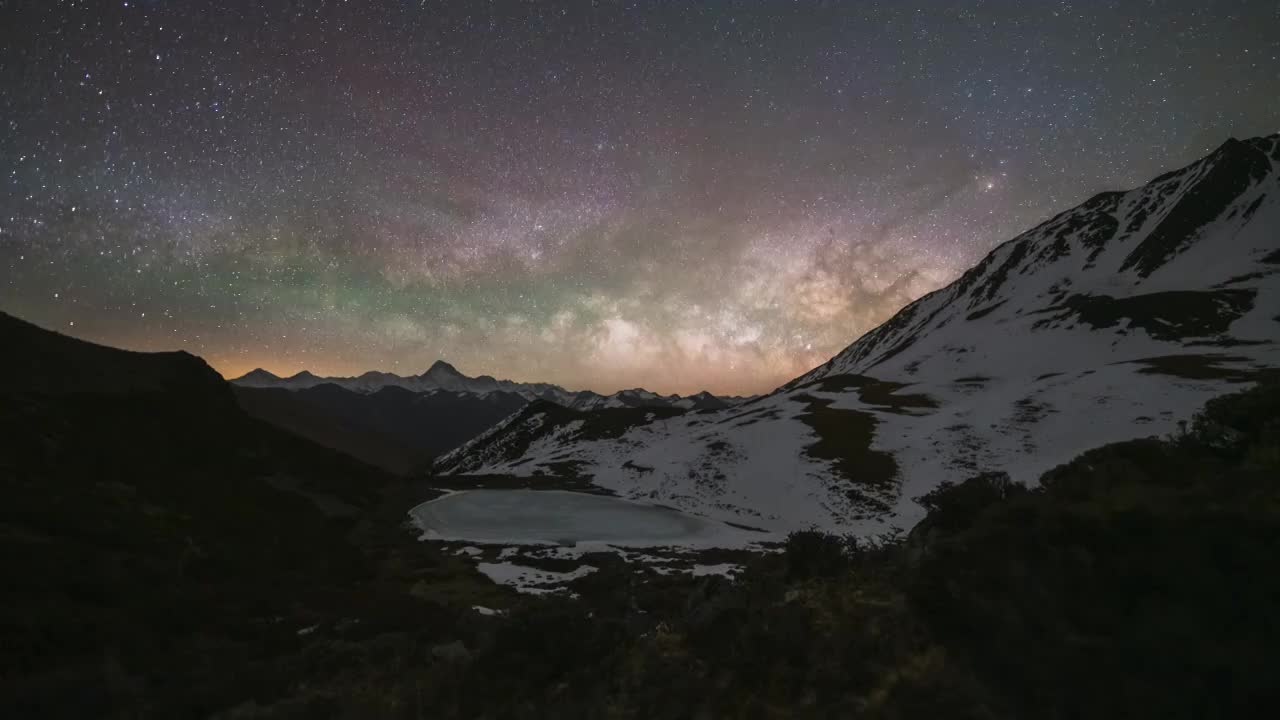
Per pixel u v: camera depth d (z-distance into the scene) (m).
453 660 9.58
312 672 12.53
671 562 49.53
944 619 4.49
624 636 8.52
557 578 41.50
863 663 5.07
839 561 9.78
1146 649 3.41
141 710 9.80
